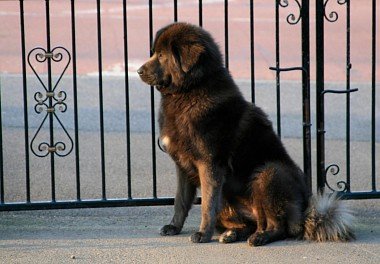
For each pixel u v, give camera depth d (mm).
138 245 8875
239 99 9211
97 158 13156
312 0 24609
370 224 9828
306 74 9836
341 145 14203
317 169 10062
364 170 12734
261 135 9297
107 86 18016
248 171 9211
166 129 9133
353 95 17656
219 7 26703
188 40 8844
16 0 27984
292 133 14820
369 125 15508
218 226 9586
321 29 9789
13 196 11086
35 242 8953
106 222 9898
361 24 25109
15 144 13781
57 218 10031
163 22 24016
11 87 17625
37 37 22484
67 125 15094
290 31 24047
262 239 8875
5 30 23297
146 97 17219
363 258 8453
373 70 10133
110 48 21703
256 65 20281
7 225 9656
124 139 14344
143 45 22062
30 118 15398
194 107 8883
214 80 8992
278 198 8992
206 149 8906
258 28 24141
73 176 12109
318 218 8992
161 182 11922
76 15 25312
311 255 8547
